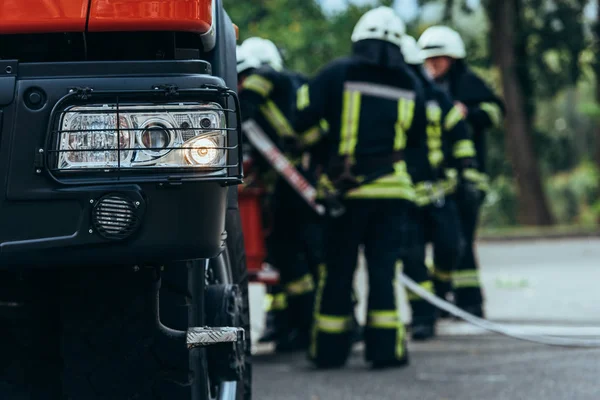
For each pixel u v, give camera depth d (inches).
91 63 178.9
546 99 1722.4
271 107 432.1
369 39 390.0
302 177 430.0
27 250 175.9
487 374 366.9
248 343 242.5
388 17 391.9
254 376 374.9
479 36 1692.9
